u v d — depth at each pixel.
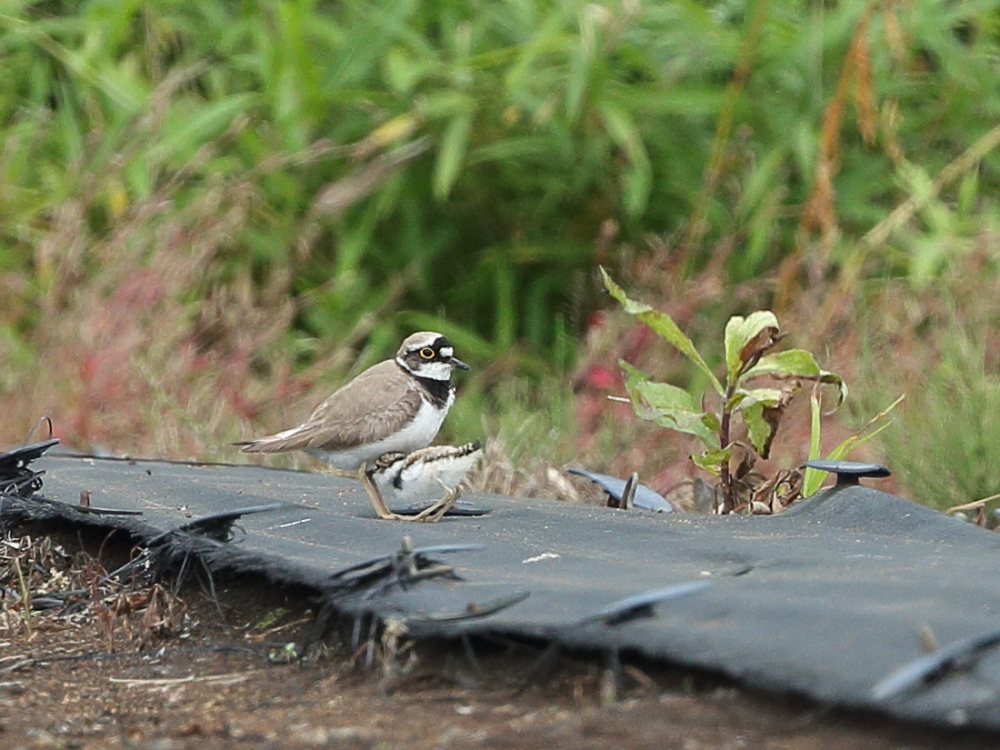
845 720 4.72
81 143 17.41
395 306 18.22
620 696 5.11
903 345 12.84
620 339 14.42
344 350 14.59
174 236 14.00
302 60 15.93
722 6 16.95
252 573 6.41
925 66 18.08
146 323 13.70
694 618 5.12
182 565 6.87
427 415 8.45
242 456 12.18
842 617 5.03
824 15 16.92
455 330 17.38
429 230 18.50
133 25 18.09
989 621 4.97
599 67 16.31
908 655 4.70
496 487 10.84
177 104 16.94
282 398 13.48
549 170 18.08
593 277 17.95
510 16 17.08
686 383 14.94
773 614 5.09
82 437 12.35
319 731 5.04
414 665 5.56
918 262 14.59
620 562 6.32
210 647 6.21
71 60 16.45
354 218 17.89
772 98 17.23
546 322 18.20
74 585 7.30
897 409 11.51
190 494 7.95
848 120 17.12
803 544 6.66
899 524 7.18
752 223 16.16
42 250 14.15
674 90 17.02
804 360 8.76
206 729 5.19
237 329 14.20
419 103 17.05
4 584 7.38
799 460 11.92
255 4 17.12
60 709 5.59
